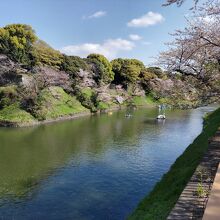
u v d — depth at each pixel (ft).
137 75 288.71
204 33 48.73
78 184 73.92
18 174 80.18
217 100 57.00
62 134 132.98
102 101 240.53
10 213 58.80
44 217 57.52
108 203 63.87
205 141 64.54
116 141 121.49
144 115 208.13
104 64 271.90
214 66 54.75
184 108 60.39
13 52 198.29
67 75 214.48
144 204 45.24
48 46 245.24
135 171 84.17
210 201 20.83
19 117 152.56
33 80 178.70
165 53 56.29
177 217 26.32
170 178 50.93
